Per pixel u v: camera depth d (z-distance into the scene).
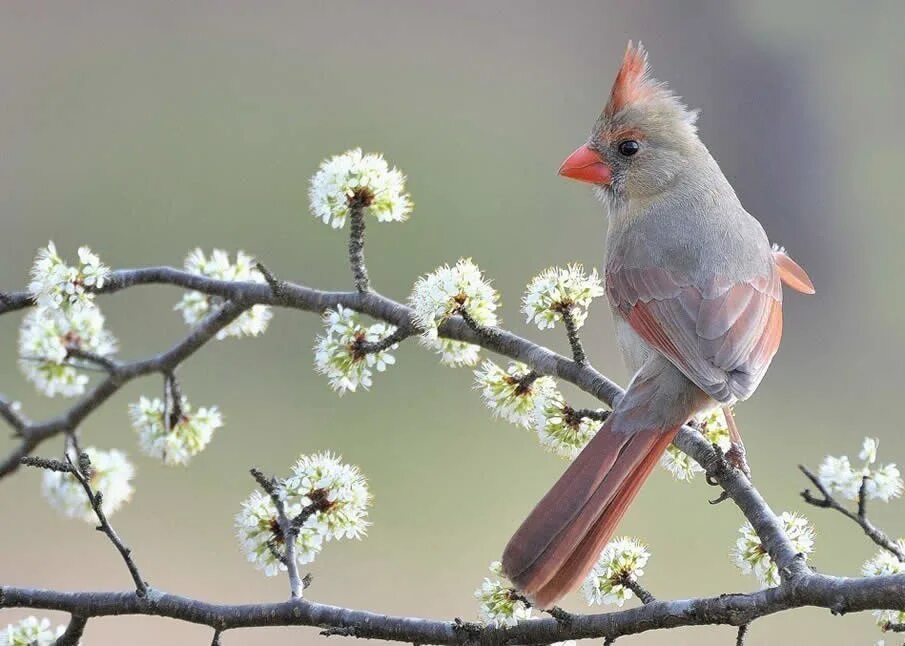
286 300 5.93
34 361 6.25
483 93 14.84
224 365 11.55
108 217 13.04
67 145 13.54
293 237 13.08
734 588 10.33
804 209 15.19
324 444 11.25
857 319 14.42
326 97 14.37
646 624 4.52
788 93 15.36
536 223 13.85
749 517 4.88
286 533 5.12
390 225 13.17
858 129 15.29
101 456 6.23
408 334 5.58
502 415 5.65
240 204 13.38
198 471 10.76
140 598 5.05
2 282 12.70
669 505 10.97
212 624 5.00
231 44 14.48
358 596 9.97
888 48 15.34
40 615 9.48
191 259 6.32
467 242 13.59
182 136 13.77
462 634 4.75
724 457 5.28
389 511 10.84
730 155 15.38
